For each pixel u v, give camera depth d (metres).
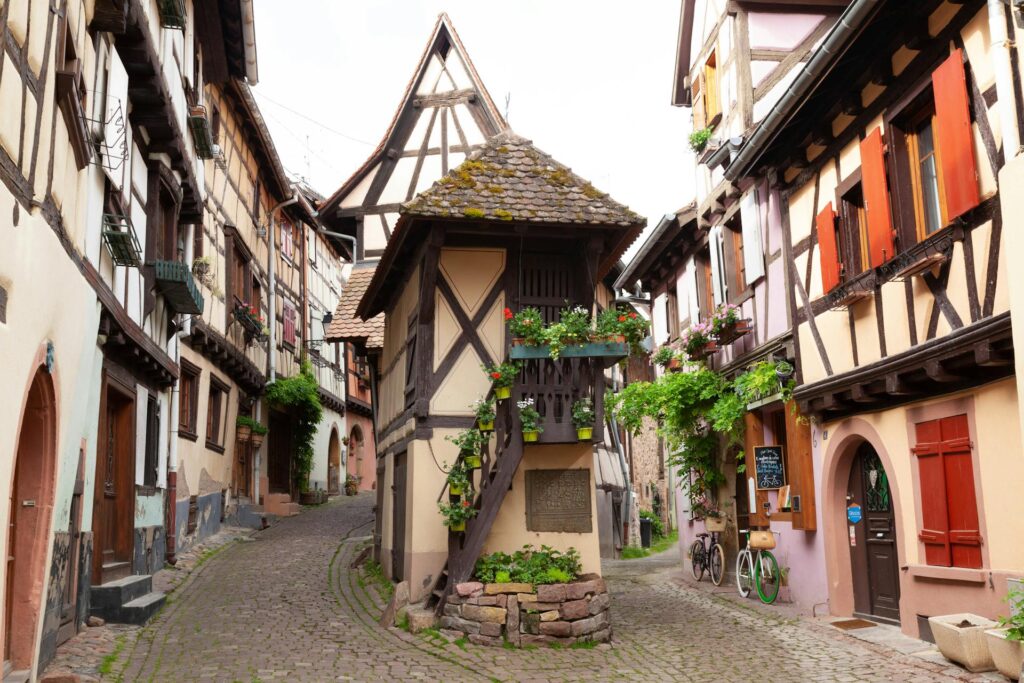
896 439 8.73
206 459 15.76
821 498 10.17
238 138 17.88
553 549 9.78
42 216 5.60
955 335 7.22
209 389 16.12
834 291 9.48
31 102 5.25
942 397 8.03
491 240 10.39
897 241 8.31
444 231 9.67
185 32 11.80
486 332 10.23
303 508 21.94
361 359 29.28
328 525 18.44
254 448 19.56
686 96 15.02
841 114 9.41
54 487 6.45
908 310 8.11
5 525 5.09
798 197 10.49
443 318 10.21
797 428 10.55
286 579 12.23
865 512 9.69
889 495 9.22
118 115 8.27
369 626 9.41
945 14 7.61
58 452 6.50
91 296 7.52
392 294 12.48
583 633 8.60
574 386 9.72
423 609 9.44
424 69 16.75
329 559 13.94
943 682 6.77
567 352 9.40
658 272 16.47
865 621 9.36
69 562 7.96
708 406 12.95
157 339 11.27
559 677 7.34
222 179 16.44
